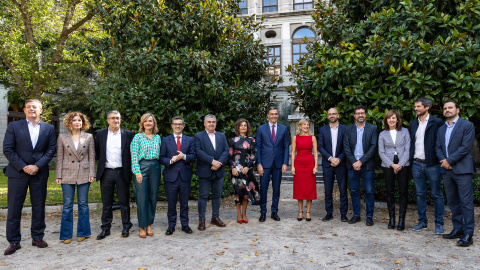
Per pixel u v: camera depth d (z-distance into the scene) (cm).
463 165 413
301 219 557
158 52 662
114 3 704
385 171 498
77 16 1436
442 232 459
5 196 745
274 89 855
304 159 553
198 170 504
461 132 420
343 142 535
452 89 529
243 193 528
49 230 506
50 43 1667
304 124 565
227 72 759
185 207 484
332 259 363
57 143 443
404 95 602
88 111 1709
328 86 605
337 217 585
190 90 681
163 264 353
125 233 461
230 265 348
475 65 513
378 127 596
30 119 418
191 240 443
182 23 696
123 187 462
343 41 620
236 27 812
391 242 423
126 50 657
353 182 530
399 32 554
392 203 495
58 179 434
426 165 463
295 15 2164
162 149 474
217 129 748
